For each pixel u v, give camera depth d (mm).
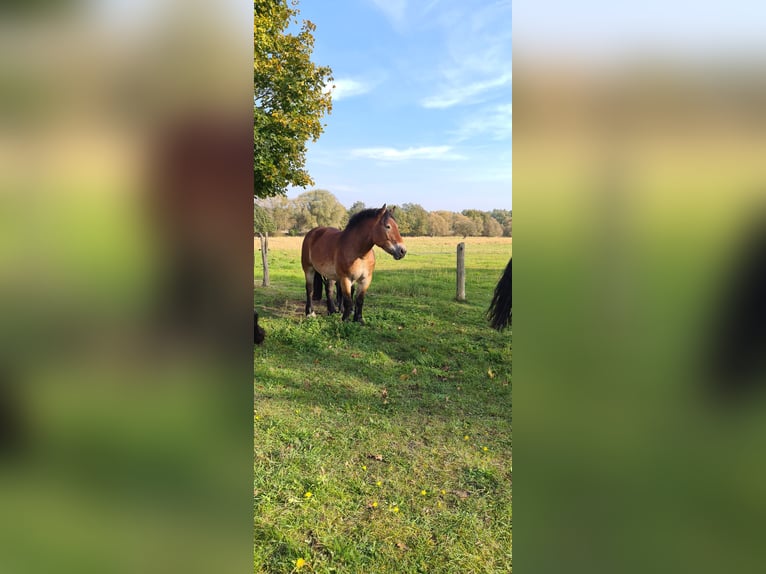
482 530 2465
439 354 5586
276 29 6555
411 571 2180
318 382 4707
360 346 5887
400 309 7402
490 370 5121
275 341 5969
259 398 4199
